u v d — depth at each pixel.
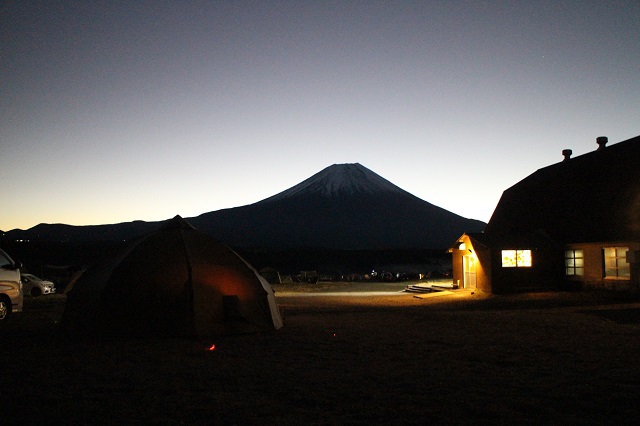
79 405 6.76
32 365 9.23
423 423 6.05
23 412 6.46
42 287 31.23
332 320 16.00
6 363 9.41
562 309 18.62
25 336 12.77
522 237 27.72
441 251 111.50
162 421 6.15
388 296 31.12
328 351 10.52
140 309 12.39
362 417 6.27
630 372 8.44
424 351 10.46
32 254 89.00
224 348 10.89
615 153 28.11
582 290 25.42
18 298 15.74
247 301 13.30
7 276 15.41
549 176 32.50
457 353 10.20
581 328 13.55
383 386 7.69
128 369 8.91
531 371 8.56
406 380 8.02
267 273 48.75
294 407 6.71
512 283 26.42
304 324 14.86
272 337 12.32
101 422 6.11
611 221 24.45
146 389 7.58
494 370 8.69
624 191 25.19
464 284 30.16
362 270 86.62
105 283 12.62
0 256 15.62
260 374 8.50
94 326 12.16
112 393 7.37
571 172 30.39
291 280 49.44
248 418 6.23
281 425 5.99
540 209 30.64
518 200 33.88
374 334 12.80
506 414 6.31
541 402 6.79
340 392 7.37
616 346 10.81
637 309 17.67
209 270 13.22
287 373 8.56
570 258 26.55
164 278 12.77
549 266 26.78
